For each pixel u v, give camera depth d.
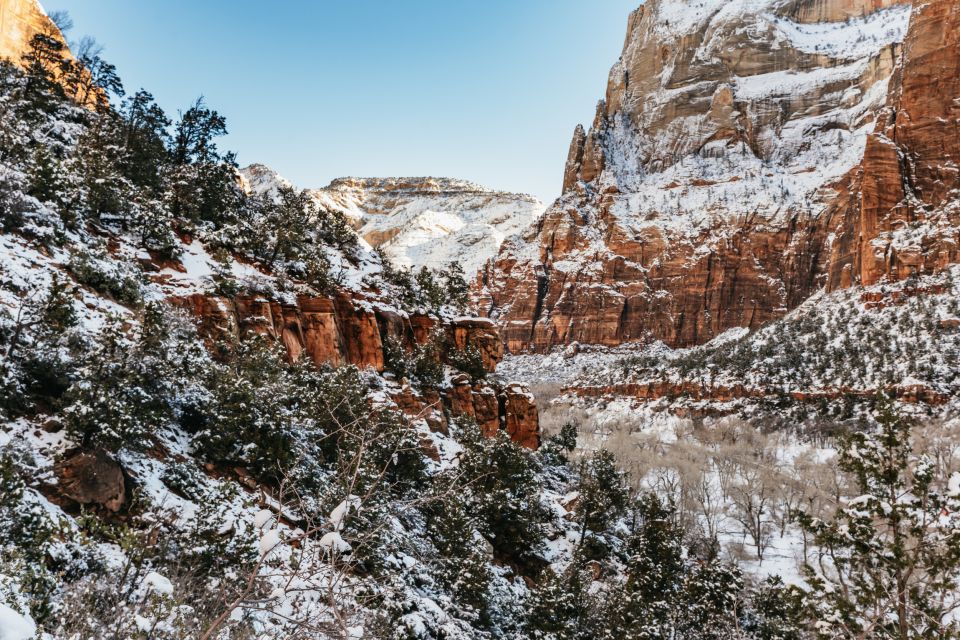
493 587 40.47
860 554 18.05
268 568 20.80
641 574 50.62
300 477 31.00
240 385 33.53
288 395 40.28
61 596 16.41
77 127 66.44
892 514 17.38
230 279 50.28
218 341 44.84
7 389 25.88
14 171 42.41
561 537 57.44
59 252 38.81
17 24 91.75
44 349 28.73
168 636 12.51
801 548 80.69
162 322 33.97
